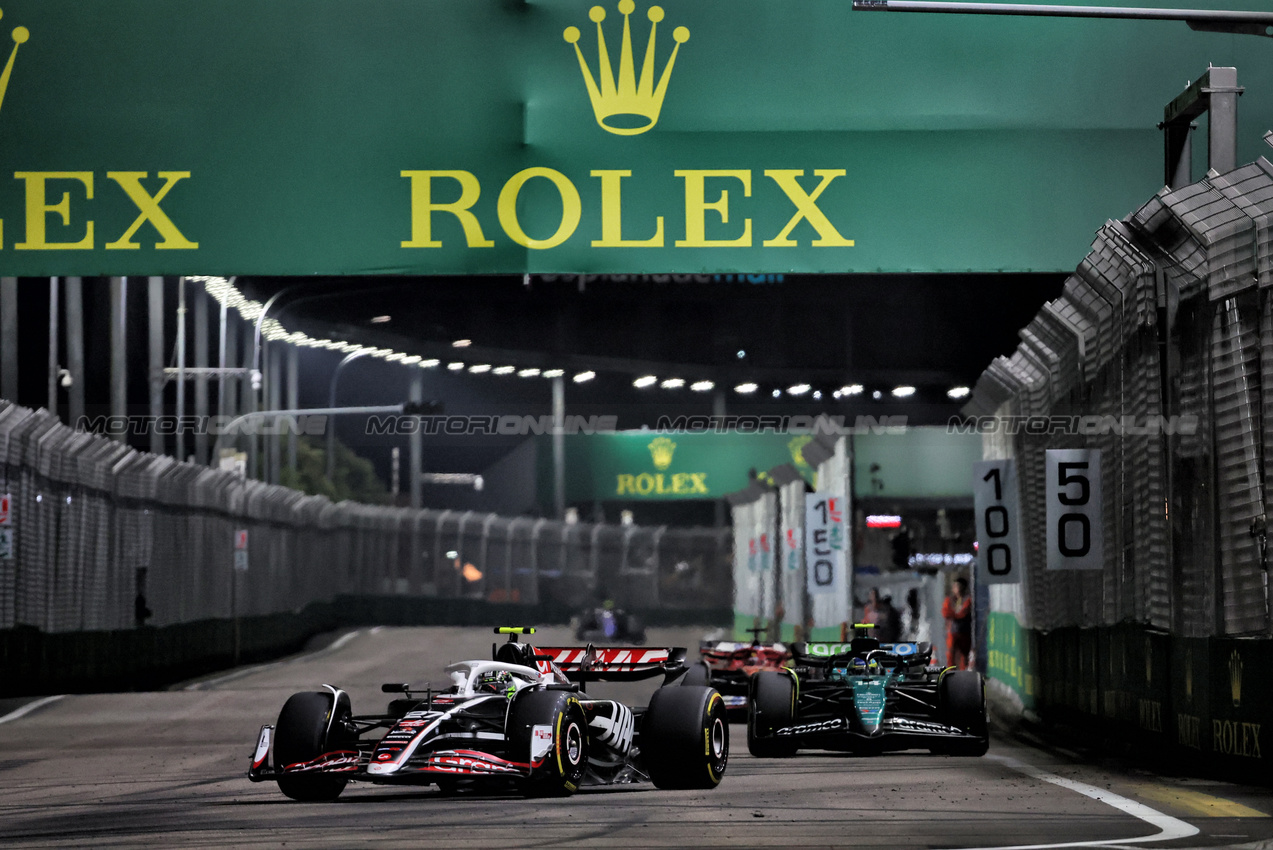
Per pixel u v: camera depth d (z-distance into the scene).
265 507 142.38
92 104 50.03
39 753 57.72
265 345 174.88
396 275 49.84
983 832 30.78
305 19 50.31
